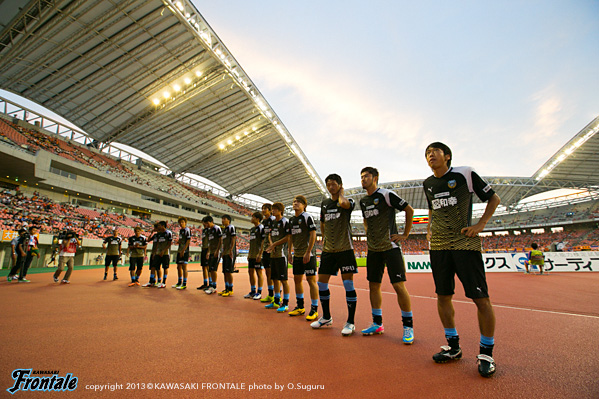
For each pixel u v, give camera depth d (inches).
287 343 103.0
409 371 78.2
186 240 277.1
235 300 206.2
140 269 298.0
